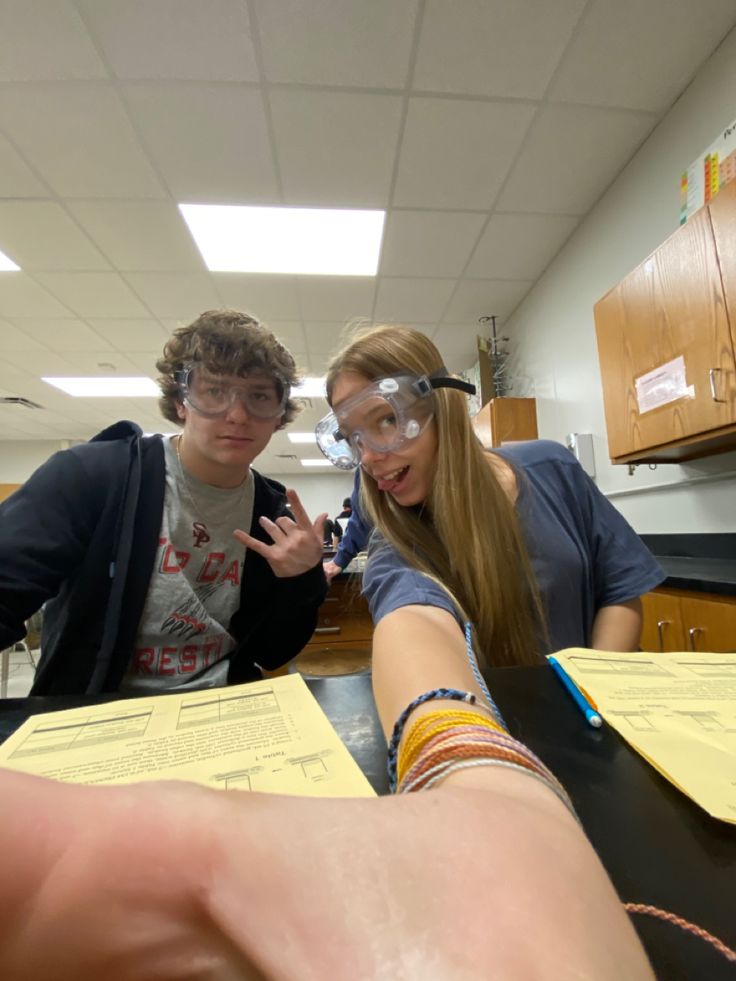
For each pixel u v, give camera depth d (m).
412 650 0.42
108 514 0.87
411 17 1.48
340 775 0.33
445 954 0.12
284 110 1.79
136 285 3.04
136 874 0.14
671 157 1.88
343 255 2.80
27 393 5.12
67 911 0.13
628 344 1.72
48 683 0.85
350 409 0.84
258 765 0.35
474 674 0.41
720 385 1.34
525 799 0.21
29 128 1.85
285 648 1.09
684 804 0.30
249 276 2.96
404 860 0.15
